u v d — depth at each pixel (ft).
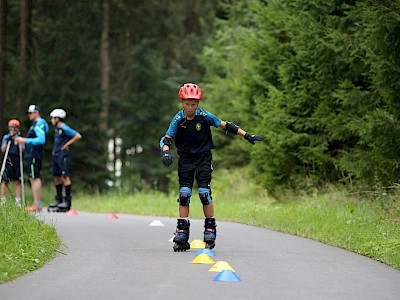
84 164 174.70
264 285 37.32
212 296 34.12
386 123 71.77
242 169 135.33
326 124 90.12
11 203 58.49
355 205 77.51
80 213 94.02
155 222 72.59
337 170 92.43
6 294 34.37
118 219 81.30
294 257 48.34
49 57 179.32
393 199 69.56
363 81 86.53
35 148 91.71
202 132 51.72
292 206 83.92
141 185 134.82
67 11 184.65
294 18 89.40
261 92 111.45
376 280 39.42
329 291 35.88
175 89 216.74
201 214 88.12
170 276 39.91
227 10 160.35
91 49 185.68
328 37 84.43
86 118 177.68
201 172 51.93
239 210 90.74
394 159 73.97
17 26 176.96
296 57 92.58
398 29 71.67
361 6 80.38
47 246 49.88
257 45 106.01
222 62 154.30
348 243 54.03
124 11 211.20
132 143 218.79
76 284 37.19
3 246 44.29
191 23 228.22
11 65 168.96
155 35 216.95
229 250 52.06
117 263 44.91
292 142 93.09
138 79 215.92
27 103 167.63
